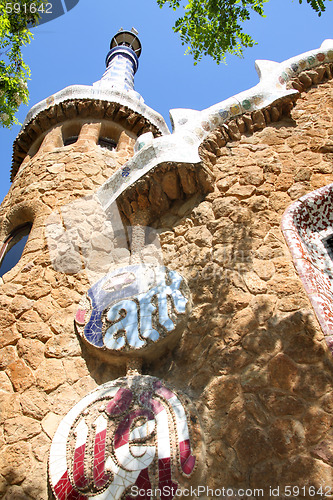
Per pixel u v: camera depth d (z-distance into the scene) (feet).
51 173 29.32
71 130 35.01
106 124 35.09
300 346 14.48
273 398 13.58
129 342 17.13
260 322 15.60
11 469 14.84
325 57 27.32
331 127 23.25
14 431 15.96
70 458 14.15
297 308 15.52
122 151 33.14
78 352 18.40
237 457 12.89
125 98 36.35
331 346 14.08
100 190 25.25
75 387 17.28
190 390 15.28
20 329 19.58
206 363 15.64
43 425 16.06
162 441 13.65
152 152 22.22
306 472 11.84
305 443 12.39
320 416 12.76
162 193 21.89
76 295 21.16
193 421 14.06
